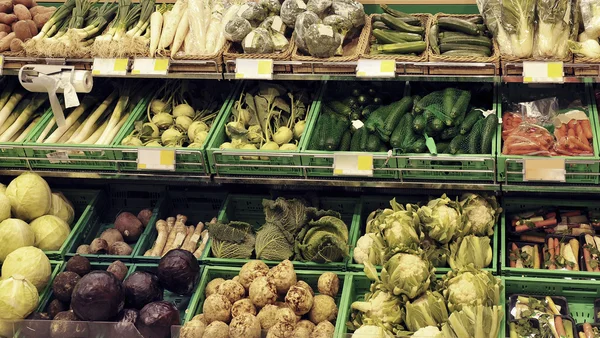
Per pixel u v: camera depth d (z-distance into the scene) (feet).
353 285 12.94
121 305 12.43
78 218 15.01
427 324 12.01
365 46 13.55
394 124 13.25
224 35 13.82
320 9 13.80
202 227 14.40
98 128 14.48
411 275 12.10
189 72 13.67
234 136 13.80
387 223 12.84
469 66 12.92
